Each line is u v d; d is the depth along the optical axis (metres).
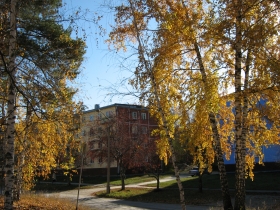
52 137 13.30
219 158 11.27
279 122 9.02
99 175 52.88
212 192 23.84
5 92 10.11
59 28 10.89
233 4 8.40
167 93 9.62
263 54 8.17
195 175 39.97
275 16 8.42
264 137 10.62
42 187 38.28
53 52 10.70
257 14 8.73
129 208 18.67
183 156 31.23
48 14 10.45
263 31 8.09
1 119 7.79
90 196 27.31
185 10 9.44
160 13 9.25
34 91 9.44
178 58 10.29
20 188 14.95
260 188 24.30
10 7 8.52
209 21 9.12
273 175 29.89
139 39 9.09
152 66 9.16
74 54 10.99
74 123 12.16
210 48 9.49
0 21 8.38
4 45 8.62
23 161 13.57
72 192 31.70
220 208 15.55
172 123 10.22
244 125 10.19
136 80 8.93
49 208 14.37
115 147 28.89
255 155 12.06
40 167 14.36
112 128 29.52
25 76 9.35
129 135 28.88
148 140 28.75
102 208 18.62
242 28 8.53
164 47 9.23
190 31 9.19
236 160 10.22
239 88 9.44
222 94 9.78
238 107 10.14
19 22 9.85
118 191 28.78
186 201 21.03
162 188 29.52
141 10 9.37
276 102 8.88
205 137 12.14
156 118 10.22
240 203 9.88
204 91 8.78
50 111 10.82
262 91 8.59
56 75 10.98
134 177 44.97
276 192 21.61
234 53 9.70
